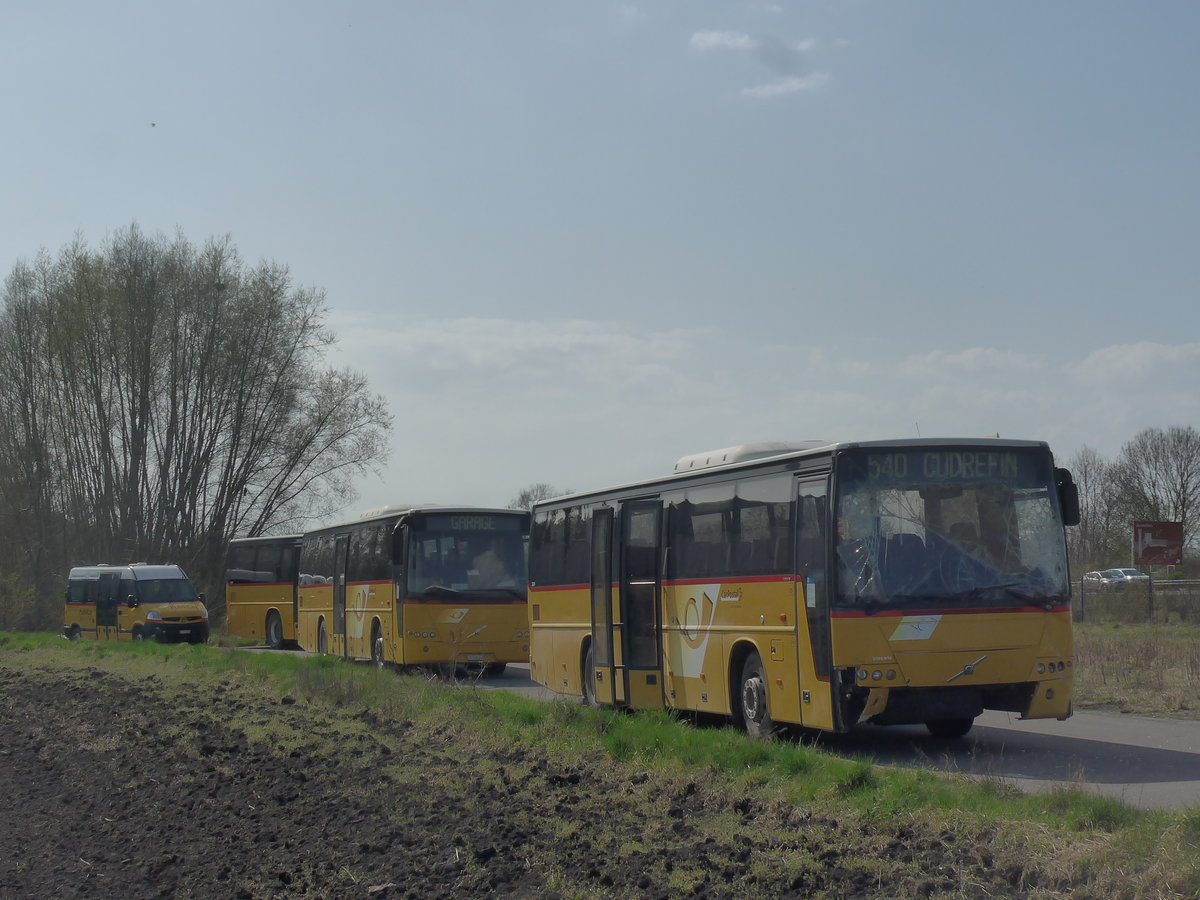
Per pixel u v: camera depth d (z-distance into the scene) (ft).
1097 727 51.70
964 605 41.16
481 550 85.76
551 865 27.73
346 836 32.53
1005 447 43.21
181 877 29.86
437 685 62.95
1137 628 117.08
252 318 171.63
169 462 174.81
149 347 170.09
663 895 24.59
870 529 41.73
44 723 63.31
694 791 34.45
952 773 33.63
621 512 58.08
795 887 24.48
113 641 131.44
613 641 57.93
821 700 41.86
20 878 30.73
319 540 114.11
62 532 180.45
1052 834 25.63
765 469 46.62
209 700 67.56
